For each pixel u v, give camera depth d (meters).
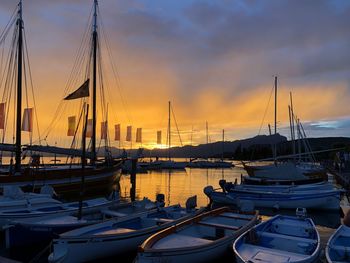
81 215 13.09
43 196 16.44
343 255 9.32
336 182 40.84
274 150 54.66
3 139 26.48
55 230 11.92
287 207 23.20
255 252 9.04
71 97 28.92
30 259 11.43
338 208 22.80
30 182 22.72
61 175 24.86
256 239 10.31
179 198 29.02
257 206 23.75
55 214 13.63
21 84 24.83
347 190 28.33
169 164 78.19
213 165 90.44
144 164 73.25
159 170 74.00
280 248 10.15
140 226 13.36
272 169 30.75
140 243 11.53
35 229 11.94
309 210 23.16
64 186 25.00
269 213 22.28
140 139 71.75
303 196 23.00
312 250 9.43
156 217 14.40
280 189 25.42
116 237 10.84
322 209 23.06
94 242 10.39
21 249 12.09
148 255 8.87
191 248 9.51
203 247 9.80
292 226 11.92
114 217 13.16
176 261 9.25
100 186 28.27
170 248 9.18
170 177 55.25
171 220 13.14
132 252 11.42
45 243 12.03
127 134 66.25
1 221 13.49
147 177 54.81
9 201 15.16
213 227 12.04
